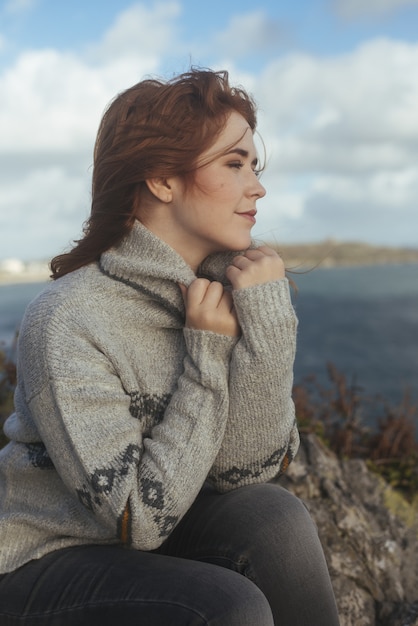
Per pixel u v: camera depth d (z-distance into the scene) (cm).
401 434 432
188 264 203
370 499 341
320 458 336
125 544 176
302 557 183
